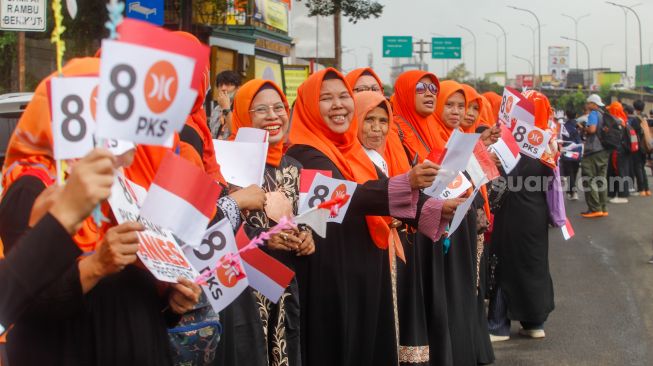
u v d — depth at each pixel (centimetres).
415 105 625
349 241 491
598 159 1605
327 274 481
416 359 546
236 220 388
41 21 888
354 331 494
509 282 740
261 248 445
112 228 262
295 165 477
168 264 285
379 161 544
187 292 287
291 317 442
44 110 267
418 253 555
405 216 477
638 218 1584
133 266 291
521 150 671
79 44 1285
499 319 747
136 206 289
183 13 1487
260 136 433
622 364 662
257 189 402
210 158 424
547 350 706
